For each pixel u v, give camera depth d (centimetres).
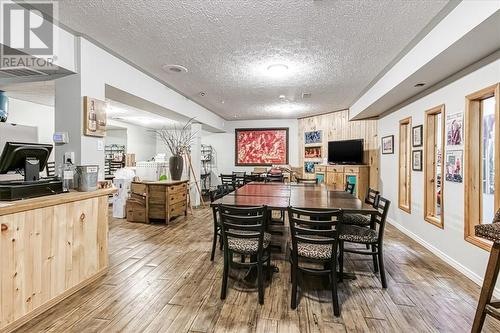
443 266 288
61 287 212
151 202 469
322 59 319
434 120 349
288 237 390
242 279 253
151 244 356
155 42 277
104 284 242
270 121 762
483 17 181
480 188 265
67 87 271
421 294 228
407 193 432
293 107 600
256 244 226
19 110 496
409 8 213
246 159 777
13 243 176
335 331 178
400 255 321
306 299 219
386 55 307
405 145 438
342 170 571
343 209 222
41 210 195
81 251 233
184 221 485
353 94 487
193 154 623
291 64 336
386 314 198
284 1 204
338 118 636
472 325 172
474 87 257
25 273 184
